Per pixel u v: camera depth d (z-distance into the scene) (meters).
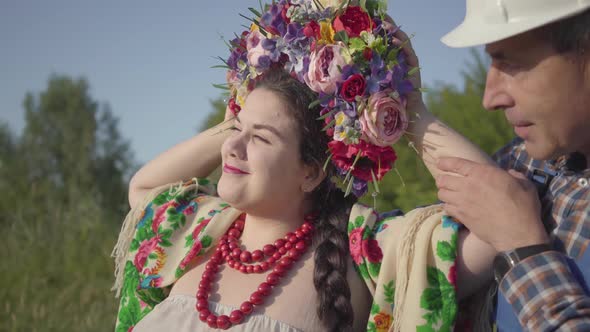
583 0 1.40
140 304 2.09
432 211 1.75
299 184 1.89
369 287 1.78
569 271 1.44
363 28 1.75
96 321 4.34
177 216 2.11
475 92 5.71
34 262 5.21
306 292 1.79
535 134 1.50
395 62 1.72
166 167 2.21
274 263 1.86
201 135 2.21
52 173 13.24
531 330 1.42
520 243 1.48
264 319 1.75
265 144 1.83
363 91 1.71
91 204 6.47
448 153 1.73
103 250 5.45
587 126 1.47
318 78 1.73
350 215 1.87
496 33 1.46
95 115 14.12
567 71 1.42
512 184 1.52
